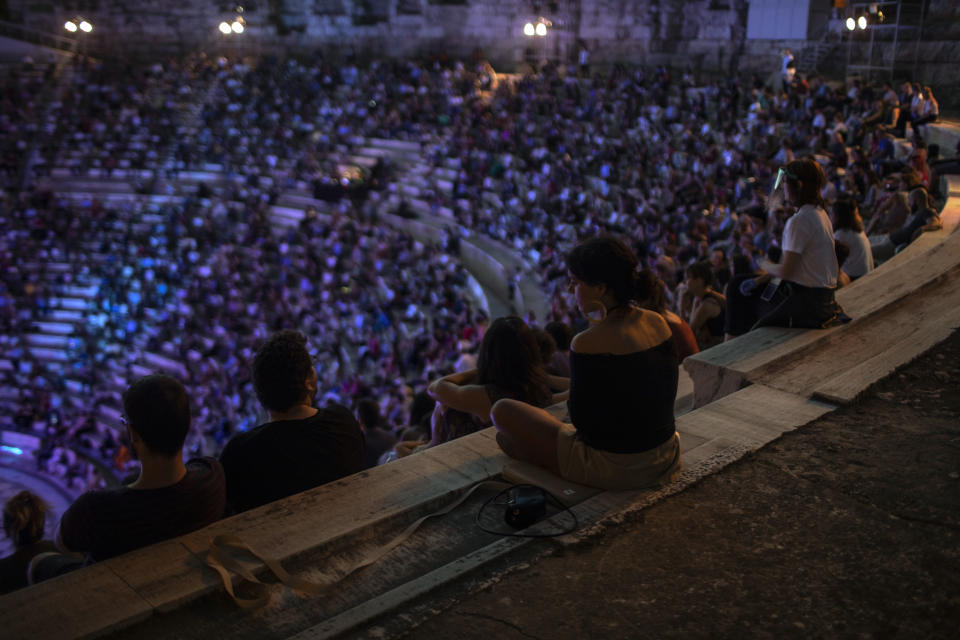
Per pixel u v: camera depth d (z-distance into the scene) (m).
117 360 25.09
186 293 26.00
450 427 4.79
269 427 3.88
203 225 28.48
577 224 22.19
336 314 23.20
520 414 3.95
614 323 3.54
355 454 4.07
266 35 36.53
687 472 3.93
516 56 34.19
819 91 22.84
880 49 26.34
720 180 20.94
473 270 24.81
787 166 5.73
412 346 19.67
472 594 3.07
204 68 34.97
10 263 28.36
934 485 3.86
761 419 4.59
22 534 4.79
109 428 21.98
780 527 3.50
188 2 36.53
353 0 35.47
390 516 3.56
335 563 3.31
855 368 5.26
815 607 2.96
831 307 5.90
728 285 6.39
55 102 34.69
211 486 3.45
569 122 27.00
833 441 4.35
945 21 25.19
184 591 3.00
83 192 32.19
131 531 3.26
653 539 3.42
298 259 26.14
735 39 30.61
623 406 3.58
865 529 3.48
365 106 32.25
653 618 2.91
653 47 32.00
